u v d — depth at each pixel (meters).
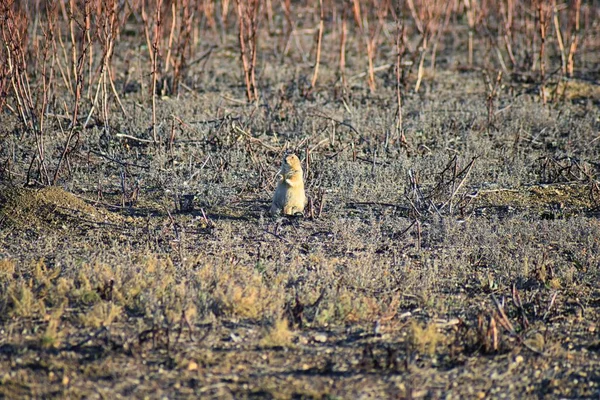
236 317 21.36
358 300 21.94
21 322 20.59
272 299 22.05
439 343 20.27
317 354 19.52
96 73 46.22
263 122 42.38
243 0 55.91
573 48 55.72
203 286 22.36
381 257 26.27
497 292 23.78
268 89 50.44
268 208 31.17
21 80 38.81
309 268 25.05
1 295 21.67
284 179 29.41
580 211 31.64
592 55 63.19
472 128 42.31
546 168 36.16
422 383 18.28
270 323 21.03
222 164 35.06
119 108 44.50
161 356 19.05
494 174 35.44
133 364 18.66
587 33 62.78
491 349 19.80
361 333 20.78
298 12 73.94
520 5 61.78
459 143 40.12
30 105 38.50
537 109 44.81
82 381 17.83
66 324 20.59
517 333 20.95
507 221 29.73
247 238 27.62
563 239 27.92
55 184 31.64
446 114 44.19
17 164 34.56
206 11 63.78
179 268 24.42
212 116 43.38
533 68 54.31
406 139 39.78
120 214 29.64
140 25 62.25
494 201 32.50
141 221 28.97
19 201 28.47
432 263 25.86
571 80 53.50
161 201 31.53
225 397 17.38
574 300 23.38
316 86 51.25
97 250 25.67
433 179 34.97
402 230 28.56
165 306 21.58
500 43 62.34
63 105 42.31
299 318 20.97
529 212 31.39
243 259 25.42
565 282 24.55
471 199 31.66
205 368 18.58
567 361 19.61
